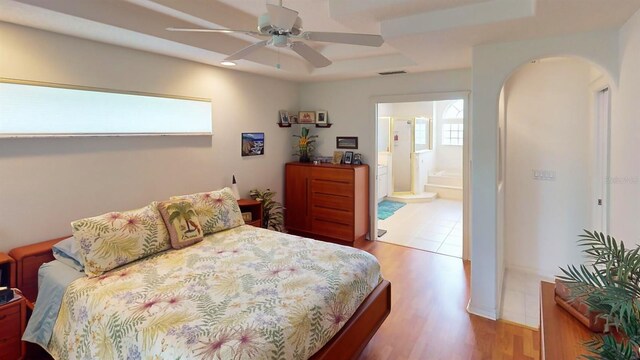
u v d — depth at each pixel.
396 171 8.48
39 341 2.26
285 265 2.48
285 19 1.91
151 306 1.91
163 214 2.87
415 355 2.49
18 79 2.57
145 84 3.40
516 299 3.29
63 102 2.82
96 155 3.08
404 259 4.41
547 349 1.45
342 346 2.09
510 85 3.76
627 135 2.18
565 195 3.60
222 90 4.24
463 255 4.38
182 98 3.75
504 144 3.67
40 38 2.67
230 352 1.53
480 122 2.88
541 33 2.52
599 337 1.45
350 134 5.20
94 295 2.06
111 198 3.21
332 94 5.30
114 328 1.81
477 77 2.86
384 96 4.84
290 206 5.34
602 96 3.18
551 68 3.57
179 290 2.10
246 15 3.12
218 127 4.21
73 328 2.04
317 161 5.41
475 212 2.97
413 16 2.54
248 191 4.72
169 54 3.51
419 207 7.36
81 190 2.99
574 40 2.52
